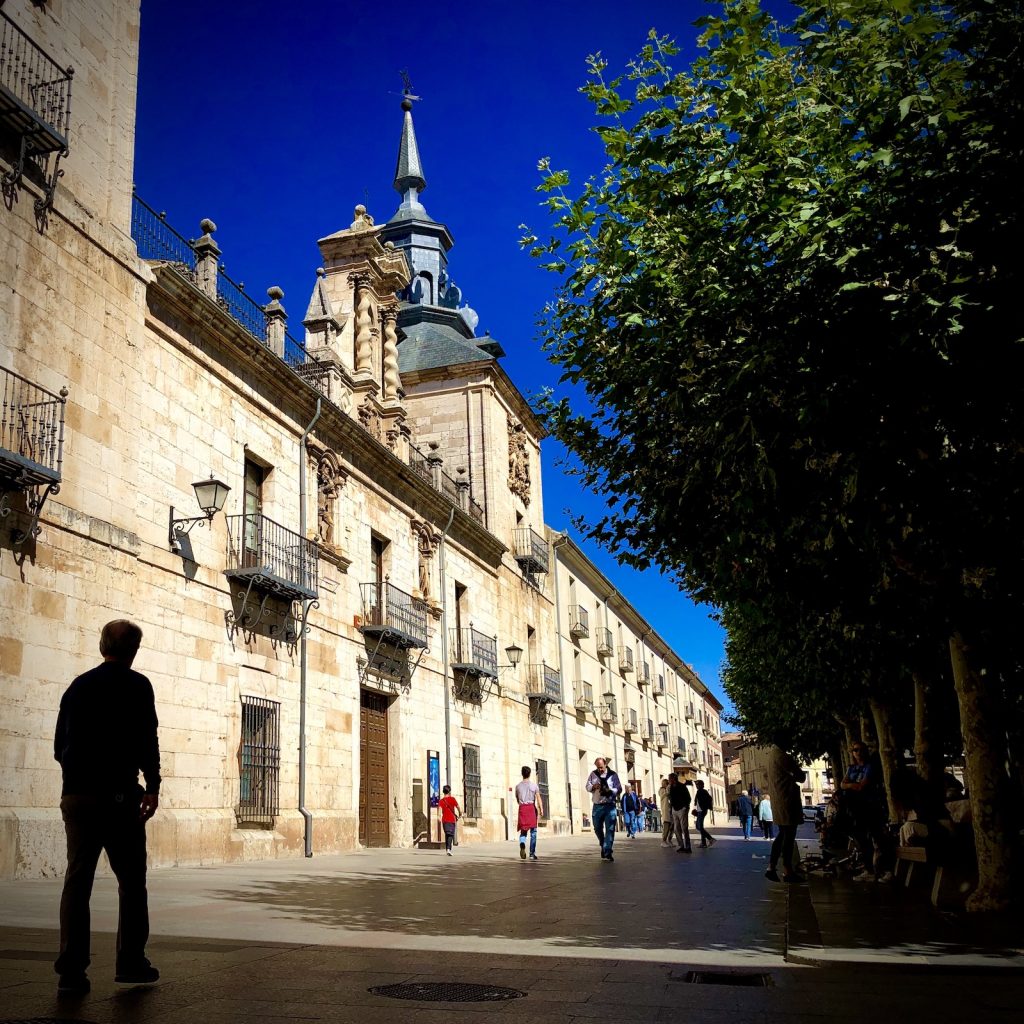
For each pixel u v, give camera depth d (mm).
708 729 87562
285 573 18031
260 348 17734
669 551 10641
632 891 10703
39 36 13336
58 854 11484
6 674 11375
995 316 6746
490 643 30078
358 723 21031
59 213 13219
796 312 7508
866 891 10266
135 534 14148
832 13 7223
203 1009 4020
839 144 7270
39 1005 4012
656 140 8188
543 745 35531
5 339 12039
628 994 4578
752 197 7922
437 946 6188
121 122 15070
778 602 10242
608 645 47250
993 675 8438
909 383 7254
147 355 15031
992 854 8062
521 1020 3943
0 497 11555
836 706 21484
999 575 8031
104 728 4586
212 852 14977
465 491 30859
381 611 22609
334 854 18797
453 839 20250
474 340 39500
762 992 4672
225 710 16078
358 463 22453
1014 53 6395
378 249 26453
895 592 9484
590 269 9367
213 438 16672
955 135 6590
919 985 4906
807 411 7102
